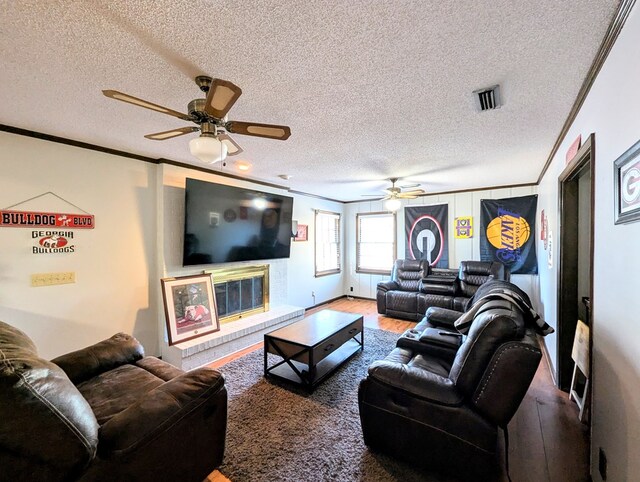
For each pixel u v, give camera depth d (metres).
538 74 1.59
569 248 2.50
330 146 2.79
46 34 1.24
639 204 1.06
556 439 1.92
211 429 1.58
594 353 1.59
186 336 3.17
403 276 5.42
